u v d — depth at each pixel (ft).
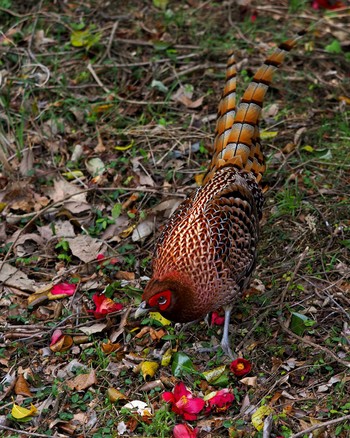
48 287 21.31
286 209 23.13
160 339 19.72
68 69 29.04
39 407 18.28
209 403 17.83
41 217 23.68
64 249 22.49
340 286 20.81
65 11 31.60
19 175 25.13
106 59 29.45
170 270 17.79
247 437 17.16
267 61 20.07
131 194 24.13
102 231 23.12
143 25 30.78
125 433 17.53
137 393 18.48
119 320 20.38
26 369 19.25
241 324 20.01
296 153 25.34
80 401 18.33
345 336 19.43
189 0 32.37
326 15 31.50
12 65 29.09
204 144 25.66
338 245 22.09
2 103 26.81
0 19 31.12
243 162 19.88
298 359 19.02
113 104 27.37
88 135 26.43
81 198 23.99
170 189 24.08
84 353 19.54
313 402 17.90
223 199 18.60
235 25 31.07
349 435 16.94
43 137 26.35
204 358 19.31
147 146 25.91
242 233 18.54
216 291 18.10
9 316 20.67
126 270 21.91
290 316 20.01
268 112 27.02
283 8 32.04
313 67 29.25
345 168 24.66
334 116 26.94
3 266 22.04
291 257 21.79
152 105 27.50
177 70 28.96
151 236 22.76
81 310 20.80
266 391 18.24
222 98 20.66
